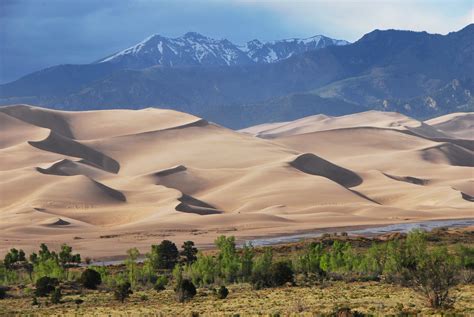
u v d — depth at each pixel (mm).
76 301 159875
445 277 112688
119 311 134250
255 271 185250
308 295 145125
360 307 113312
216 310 124000
